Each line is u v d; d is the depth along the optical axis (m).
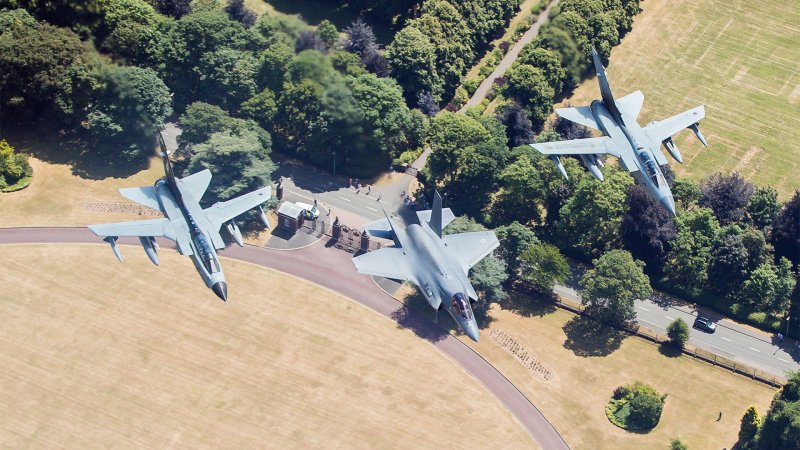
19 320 177.38
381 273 164.38
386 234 174.88
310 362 174.38
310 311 183.38
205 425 163.50
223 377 170.75
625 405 171.88
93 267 187.12
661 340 184.50
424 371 175.00
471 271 180.88
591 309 187.38
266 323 180.25
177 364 172.12
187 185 175.38
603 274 183.38
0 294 181.25
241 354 174.62
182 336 176.62
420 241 166.75
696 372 179.62
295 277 189.88
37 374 169.38
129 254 189.88
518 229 190.00
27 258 188.00
